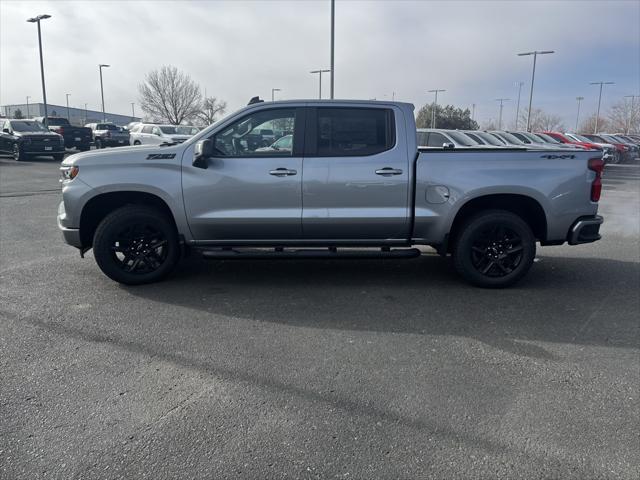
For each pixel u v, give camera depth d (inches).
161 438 114.5
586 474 104.3
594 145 1038.4
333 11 903.1
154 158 211.6
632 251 302.0
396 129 212.5
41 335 169.8
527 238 216.7
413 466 106.0
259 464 106.2
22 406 126.7
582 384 140.6
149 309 195.3
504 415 125.0
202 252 215.8
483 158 212.4
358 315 191.0
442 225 215.0
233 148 213.5
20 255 276.1
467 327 180.2
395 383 139.9
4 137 970.7
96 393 133.3
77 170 211.3
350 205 212.4
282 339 168.7
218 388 136.3
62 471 103.7
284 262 267.4
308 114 212.2
